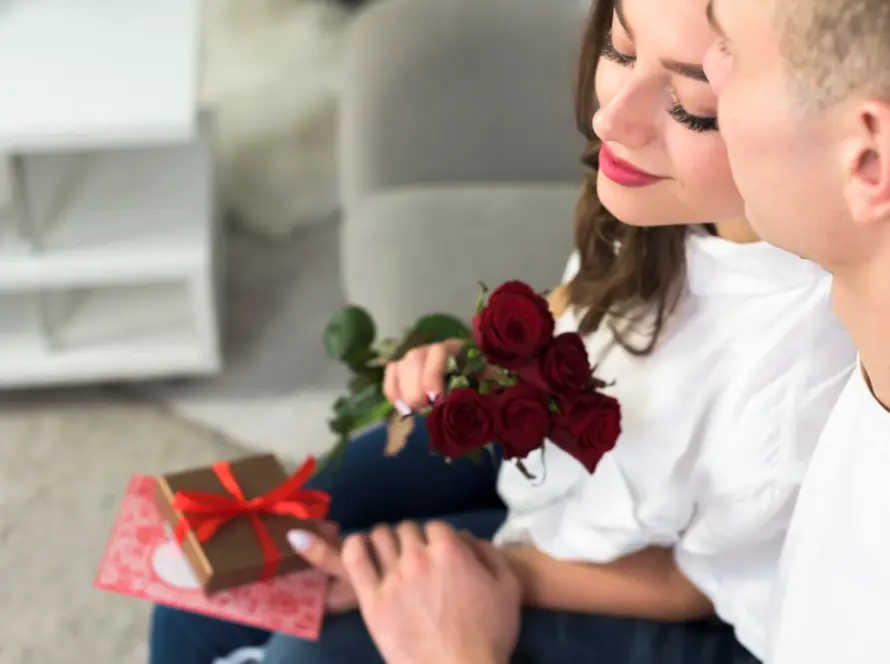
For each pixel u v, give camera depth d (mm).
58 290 1877
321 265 2070
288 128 2230
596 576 869
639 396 788
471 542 890
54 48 1702
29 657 1440
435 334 905
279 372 1861
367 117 1656
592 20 689
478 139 1640
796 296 700
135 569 899
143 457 1711
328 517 1050
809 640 640
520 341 726
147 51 1709
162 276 1677
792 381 719
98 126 1521
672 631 874
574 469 840
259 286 2018
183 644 1001
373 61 1696
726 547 795
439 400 792
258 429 1764
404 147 1633
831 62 439
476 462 854
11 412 1780
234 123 2230
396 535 891
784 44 450
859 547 590
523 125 1649
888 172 440
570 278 916
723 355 746
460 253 1437
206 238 1699
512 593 851
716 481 765
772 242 521
